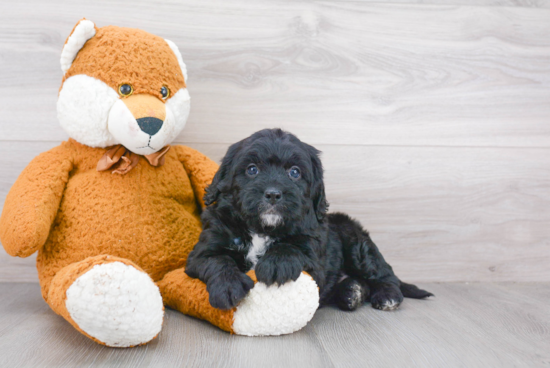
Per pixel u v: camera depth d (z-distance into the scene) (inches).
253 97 106.8
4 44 99.5
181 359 59.5
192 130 106.0
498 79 112.3
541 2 112.5
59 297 59.3
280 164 76.8
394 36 109.2
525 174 113.6
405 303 93.4
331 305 91.3
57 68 101.4
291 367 58.1
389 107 110.1
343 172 109.7
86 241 78.4
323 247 84.0
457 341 69.8
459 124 111.9
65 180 81.5
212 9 104.5
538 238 113.0
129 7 102.2
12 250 72.3
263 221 73.0
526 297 98.3
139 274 60.7
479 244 113.1
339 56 108.3
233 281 67.4
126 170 82.0
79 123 77.6
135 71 77.5
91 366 56.5
